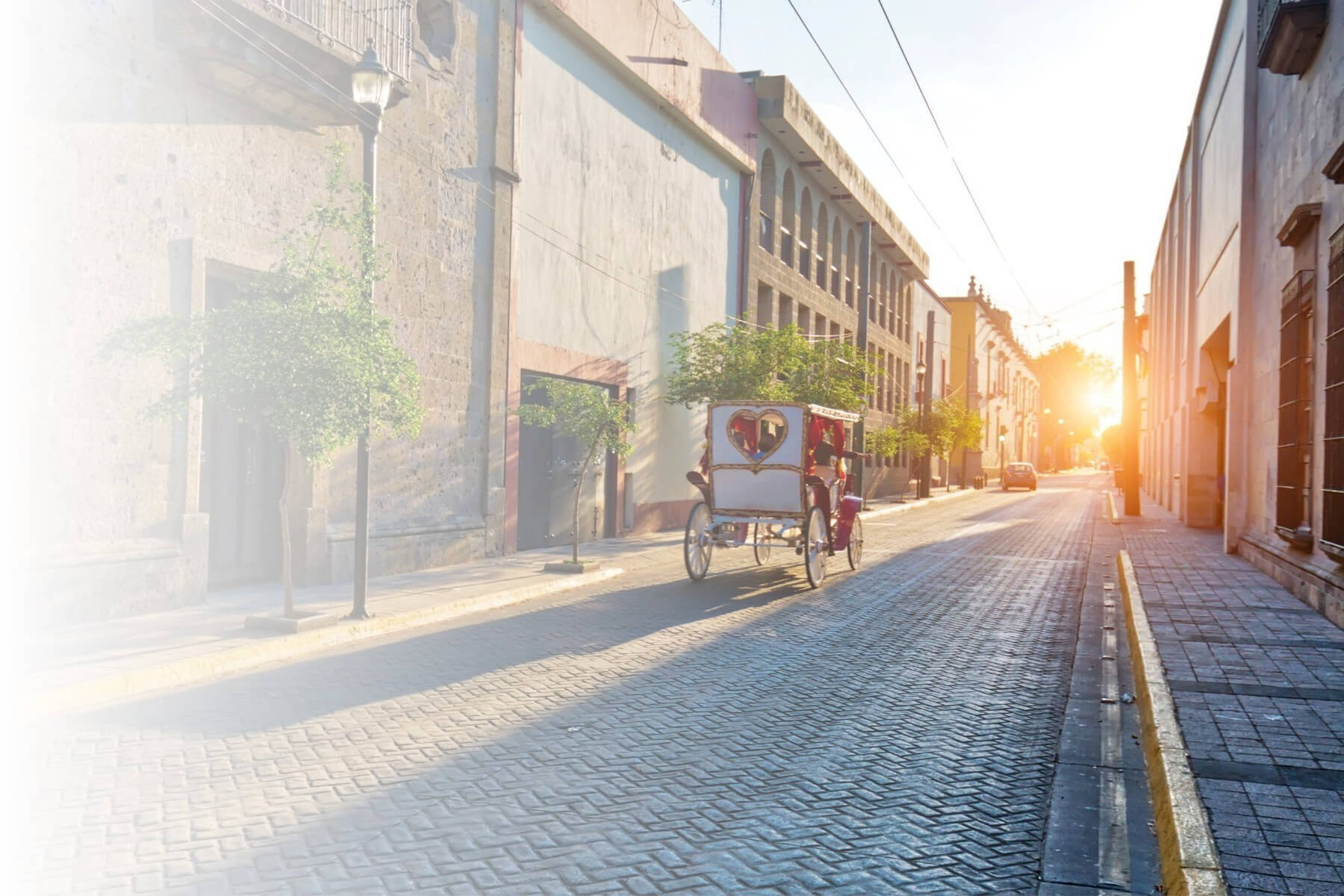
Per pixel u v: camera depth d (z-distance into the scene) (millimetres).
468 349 13508
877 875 3881
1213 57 21156
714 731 5863
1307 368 11203
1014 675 7793
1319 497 10531
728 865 3908
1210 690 6582
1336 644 8195
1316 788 4609
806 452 12125
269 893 3514
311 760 5059
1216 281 20641
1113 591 12875
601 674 7262
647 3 18453
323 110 9898
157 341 7266
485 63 13773
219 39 8594
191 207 8984
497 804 4504
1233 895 3445
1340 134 9773
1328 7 10328
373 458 11805
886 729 6062
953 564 15656
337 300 10820
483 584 11281
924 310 47719
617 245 18141
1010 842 4305
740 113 23312
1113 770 5418
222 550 10195
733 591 11922
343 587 10766
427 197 12547
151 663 6672
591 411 12516
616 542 17484
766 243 26344
